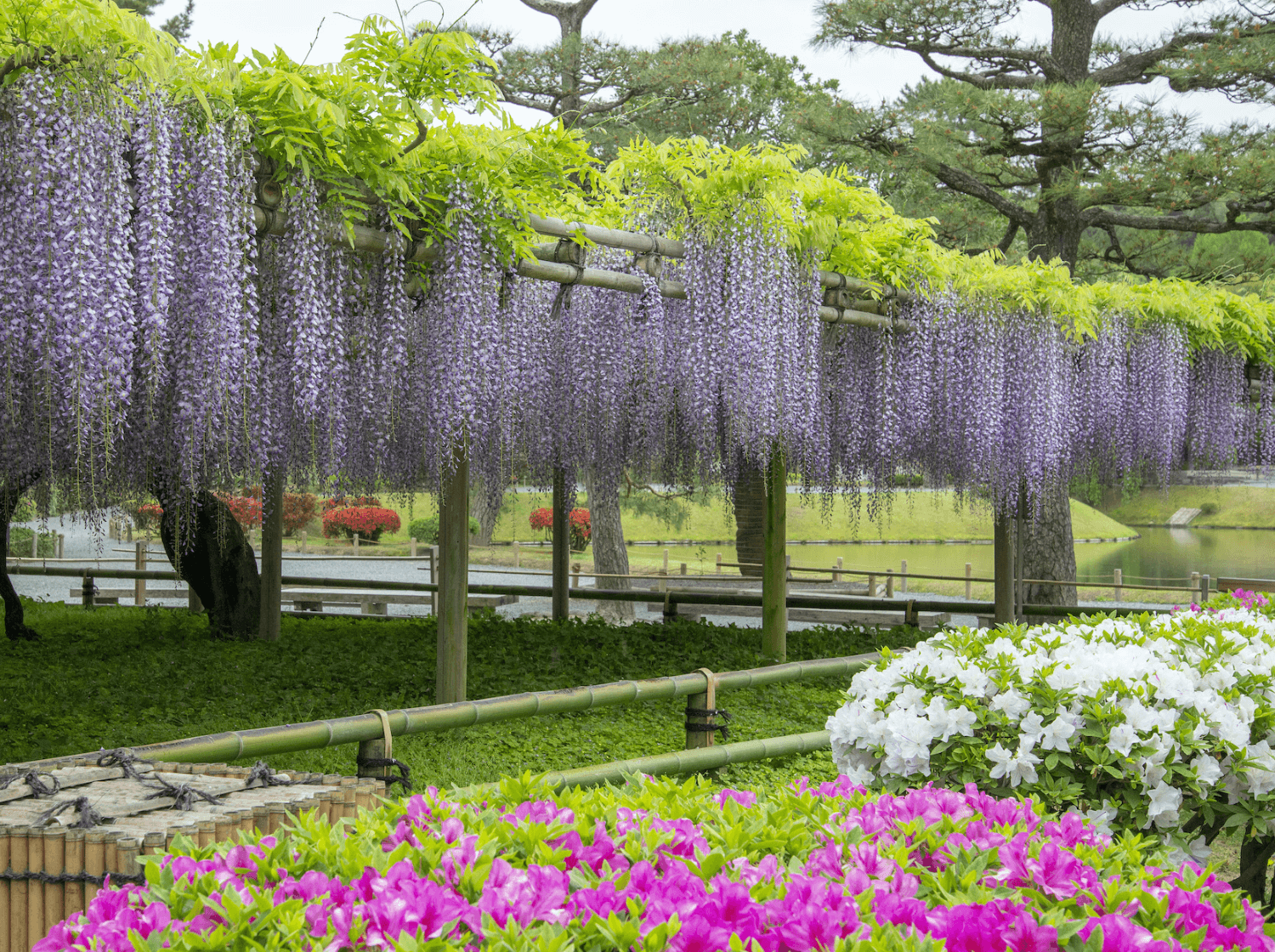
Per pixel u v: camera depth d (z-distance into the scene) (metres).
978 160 10.79
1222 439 8.79
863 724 2.81
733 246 5.46
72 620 9.77
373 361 4.93
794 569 12.29
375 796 2.20
